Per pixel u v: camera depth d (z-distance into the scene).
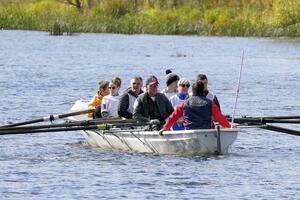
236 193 47.12
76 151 61.72
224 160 56.69
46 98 94.75
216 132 56.62
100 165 55.38
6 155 59.94
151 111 59.97
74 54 164.62
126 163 55.88
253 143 65.38
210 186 48.78
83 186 48.75
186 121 57.66
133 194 46.78
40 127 60.47
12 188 48.22
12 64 139.88
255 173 52.62
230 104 91.06
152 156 58.38
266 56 166.75
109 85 64.44
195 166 54.47
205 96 58.88
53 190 47.75
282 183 49.81
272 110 86.44
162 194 46.78
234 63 149.12
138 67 137.50
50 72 126.75
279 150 62.06
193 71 132.00
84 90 103.50
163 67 138.50
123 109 61.81
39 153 60.84
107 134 62.66
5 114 81.75
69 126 60.66
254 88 108.06
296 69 138.62
